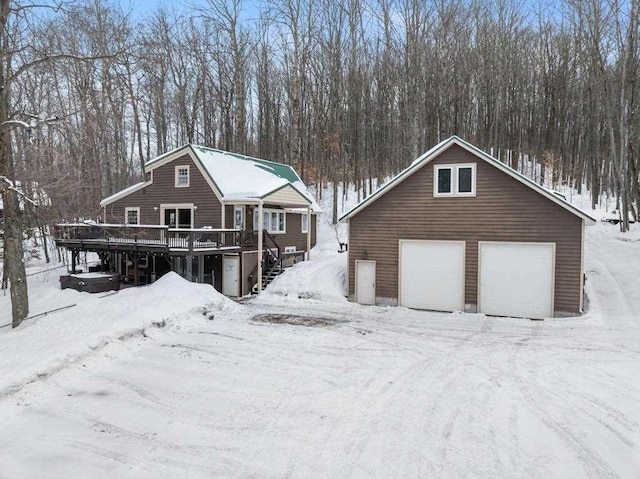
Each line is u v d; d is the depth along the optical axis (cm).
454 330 1370
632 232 2819
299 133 3772
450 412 780
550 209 1536
